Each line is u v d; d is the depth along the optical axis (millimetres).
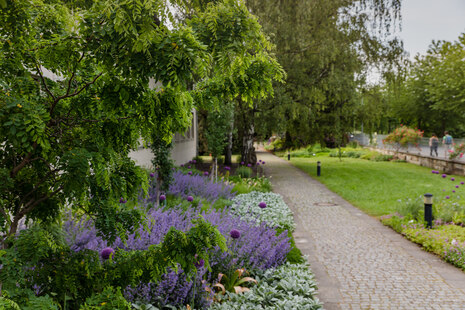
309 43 18484
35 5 2248
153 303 3789
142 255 2498
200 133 29297
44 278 2357
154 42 1899
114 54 1901
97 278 2457
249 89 2602
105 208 2592
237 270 4727
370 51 19703
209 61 2121
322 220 9555
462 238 6832
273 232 6586
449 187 14852
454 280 5309
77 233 4340
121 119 2518
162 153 8523
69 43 1957
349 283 5195
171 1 2539
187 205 8336
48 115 2053
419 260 6242
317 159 33438
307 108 18953
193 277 3889
